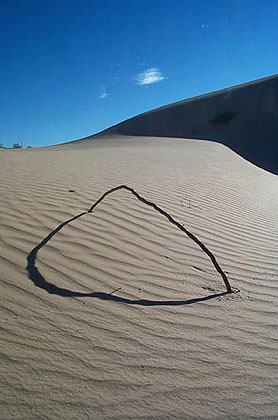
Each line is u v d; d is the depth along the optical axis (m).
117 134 71.56
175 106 74.62
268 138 56.00
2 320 2.90
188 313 3.40
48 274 3.72
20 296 3.26
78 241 4.61
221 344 2.96
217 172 12.86
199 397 2.38
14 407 2.15
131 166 11.91
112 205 6.27
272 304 3.74
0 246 4.13
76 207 5.89
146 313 3.31
